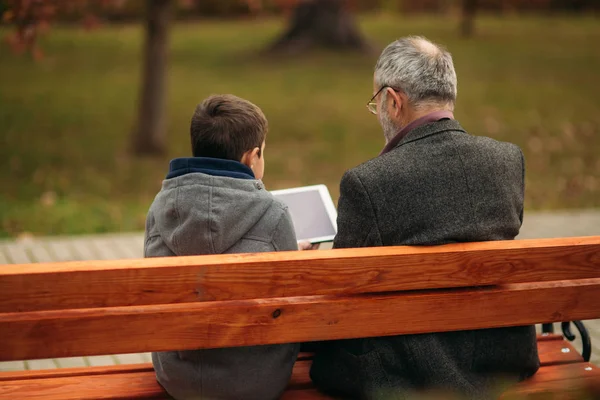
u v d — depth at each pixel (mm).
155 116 13391
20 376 2906
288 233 2746
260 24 31688
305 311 2568
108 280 2312
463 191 2742
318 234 3316
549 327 3781
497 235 2803
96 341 2387
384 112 2922
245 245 2684
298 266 2494
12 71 20969
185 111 16672
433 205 2709
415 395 2748
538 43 26797
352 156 13578
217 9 33000
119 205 9719
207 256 2457
